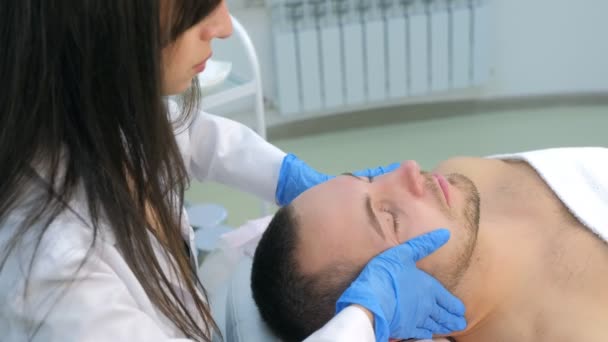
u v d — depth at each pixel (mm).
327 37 2967
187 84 922
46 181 776
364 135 3139
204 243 1825
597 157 1271
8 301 779
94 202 788
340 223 1093
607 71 3188
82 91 744
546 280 1107
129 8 722
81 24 712
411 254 1032
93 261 808
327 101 3098
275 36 2928
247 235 1429
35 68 724
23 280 772
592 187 1215
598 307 1046
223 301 1365
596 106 3195
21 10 699
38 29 707
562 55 3180
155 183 840
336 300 1069
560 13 3096
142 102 779
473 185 1211
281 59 2963
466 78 3166
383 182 1145
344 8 2945
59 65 734
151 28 745
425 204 1116
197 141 1322
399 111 3271
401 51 3064
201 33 858
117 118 779
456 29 3059
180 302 906
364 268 1034
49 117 749
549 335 1048
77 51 727
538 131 3037
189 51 853
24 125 743
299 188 1275
